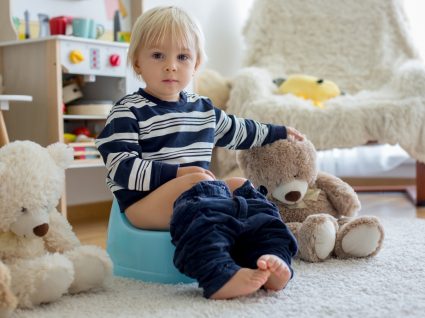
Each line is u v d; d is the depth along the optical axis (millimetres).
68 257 1061
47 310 967
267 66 2527
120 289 1108
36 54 1841
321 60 2559
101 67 1896
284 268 1002
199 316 912
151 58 1276
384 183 2824
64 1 2127
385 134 1977
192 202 1066
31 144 1119
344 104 2037
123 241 1217
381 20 2529
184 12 1316
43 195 1071
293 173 1429
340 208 1491
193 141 1293
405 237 1554
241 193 1151
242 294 989
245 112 2088
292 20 2611
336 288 1074
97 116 1953
